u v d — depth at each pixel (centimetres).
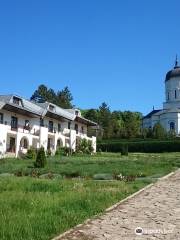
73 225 1345
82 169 3738
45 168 3962
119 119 13438
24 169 3856
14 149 6425
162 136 9900
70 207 1591
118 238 1208
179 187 2391
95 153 7756
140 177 3166
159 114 11369
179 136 9875
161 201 1861
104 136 10769
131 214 1554
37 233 1193
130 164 4362
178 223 1402
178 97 11262
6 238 1131
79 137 8375
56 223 1316
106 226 1352
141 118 12988
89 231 1284
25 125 6794
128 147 8912
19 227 1232
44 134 7138
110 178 3084
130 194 2078
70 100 13712
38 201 1664
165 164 4331
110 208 1661
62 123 7931
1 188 2109
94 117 12025
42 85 13500
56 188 2139
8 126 6266
